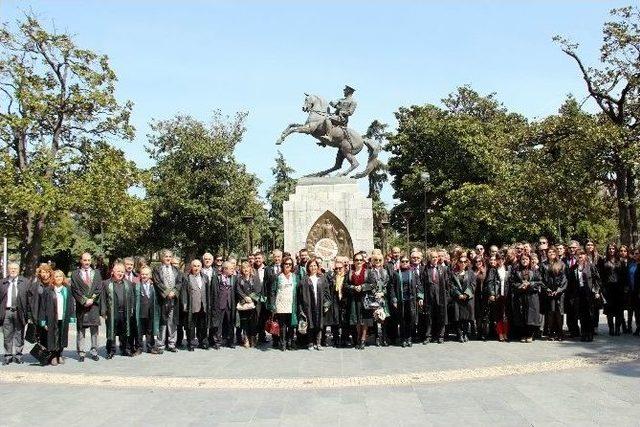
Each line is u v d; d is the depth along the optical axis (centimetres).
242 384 897
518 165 3825
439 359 1100
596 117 2603
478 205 3675
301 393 826
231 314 1338
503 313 1367
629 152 2238
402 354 1178
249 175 4294
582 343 1288
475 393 801
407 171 4425
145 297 1249
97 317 1177
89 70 2716
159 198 3878
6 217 2655
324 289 1294
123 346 1233
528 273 1335
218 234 4109
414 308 1295
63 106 2672
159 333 1273
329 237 2081
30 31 2602
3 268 2512
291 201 2114
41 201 2355
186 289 1305
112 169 2656
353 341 1363
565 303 1380
